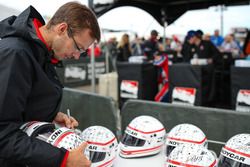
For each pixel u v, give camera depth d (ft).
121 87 14.19
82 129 7.93
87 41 3.61
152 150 5.02
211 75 12.03
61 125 5.02
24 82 3.23
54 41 3.60
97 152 4.32
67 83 18.83
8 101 3.08
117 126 7.06
